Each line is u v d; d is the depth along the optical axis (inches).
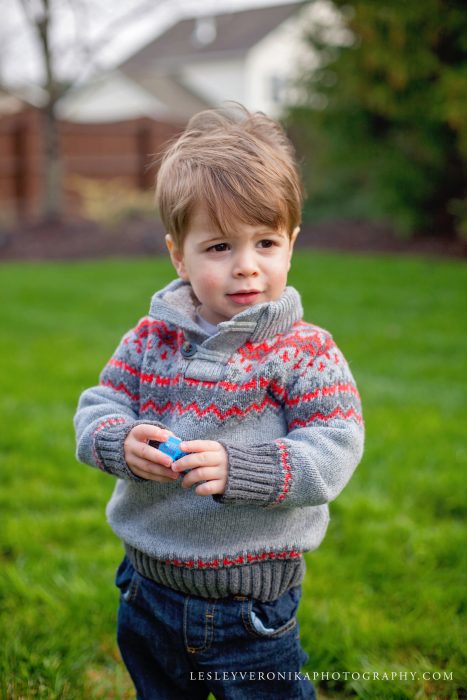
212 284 66.2
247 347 66.1
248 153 67.6
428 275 332.8
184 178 66.5
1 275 375.2
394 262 363.3
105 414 68.2
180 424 66.0
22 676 85.5
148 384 69.4
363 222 468.8
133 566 71.2
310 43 426.6
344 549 113.7
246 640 66.6
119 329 267.1
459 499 127.0
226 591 65.7
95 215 533.3
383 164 411.5
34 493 132.2
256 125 79.3
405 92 374.0
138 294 324.2
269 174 66.4
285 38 1011.3
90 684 86.4
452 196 406.6
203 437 65.1
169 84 1048.8
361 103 399.5
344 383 66.6
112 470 64.3
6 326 271.7
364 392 186.1
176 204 66.6
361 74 380.2
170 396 68.1
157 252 441.7
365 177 488.4
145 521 67.9
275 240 67.1
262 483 60.1
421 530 116.6
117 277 363.9
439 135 380.8
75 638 92.0
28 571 107.0
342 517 123.0
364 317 269.4
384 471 137.3
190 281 69.2
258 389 65.2
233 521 65.3
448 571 107.1
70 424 166.1
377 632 92.8
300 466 60.9
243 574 65.4
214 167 65.7
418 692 83.7
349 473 63.9
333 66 399.5
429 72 362.9
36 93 512.1
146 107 954.7
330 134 423.2
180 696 71.5
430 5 347.9
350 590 102.7
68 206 613.6
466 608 98.8
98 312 292.5
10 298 319.3
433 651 91.4
